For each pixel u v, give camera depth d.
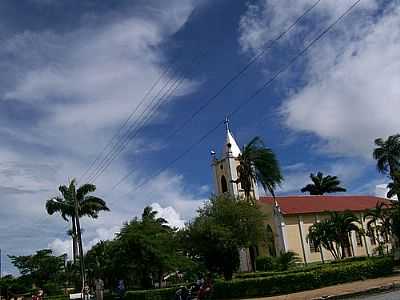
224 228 39.06
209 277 33.84
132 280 47.84
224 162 76.31
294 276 30.53
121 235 45.81
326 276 30.70
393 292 23.89
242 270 62.78
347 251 72.62
